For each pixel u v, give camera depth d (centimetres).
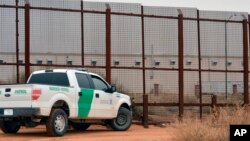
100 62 2553
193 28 2734
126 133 2084
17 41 2406
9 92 1866
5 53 2419
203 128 1570
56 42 2497
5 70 2411
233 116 1800
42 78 2022
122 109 2242
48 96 1862
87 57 2528
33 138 1830
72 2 2505
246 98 2719
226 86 2739
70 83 1980
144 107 2517
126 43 2605
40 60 2464
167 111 2880
